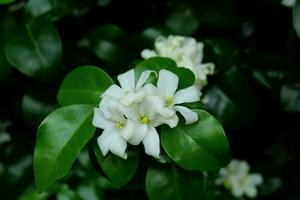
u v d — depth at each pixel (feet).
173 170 0.99
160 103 0.93
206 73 1.16
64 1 1.30
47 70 1.19
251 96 1.27
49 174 0.95
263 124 1.52
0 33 1.26
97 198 1.34
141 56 1.25
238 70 1.33
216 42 1.31
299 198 1.55
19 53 1.19
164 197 0.99
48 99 1.28
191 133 0.95
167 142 0.94
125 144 0.93
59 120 0.97
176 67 1.02
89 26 1.42
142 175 1.03
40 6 1.29
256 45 1.46
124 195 1.38
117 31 1.30
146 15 1.45
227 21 1.37
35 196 1.38
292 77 1.31
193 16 1.38
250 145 1.56
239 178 1.46
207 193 1.29
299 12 1.20
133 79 0.98
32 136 1.51
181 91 0.97
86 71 1.03
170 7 1.39
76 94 1.02
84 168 1.35
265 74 1.35
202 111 0.96
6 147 1.52
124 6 1.44
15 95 1.44
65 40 1.38
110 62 1.28
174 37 1.20
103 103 0.95
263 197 1.54
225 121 1.26
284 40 1.46
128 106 0.94
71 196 1.35
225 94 1.27
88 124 0.97
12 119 1.50
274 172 1.55
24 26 1.24
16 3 1.34
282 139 1.57
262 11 1.46
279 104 1.47
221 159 0.95
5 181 1.50
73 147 0.96
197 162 0.94
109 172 0.97
